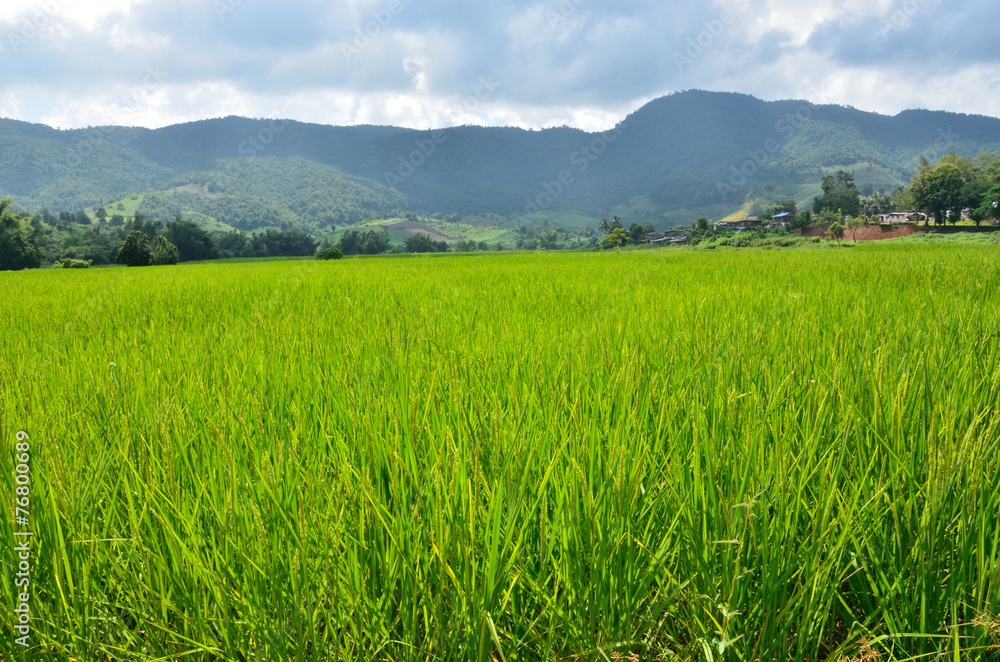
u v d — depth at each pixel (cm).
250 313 596
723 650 123
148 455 165
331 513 141
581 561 134
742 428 178
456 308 563
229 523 138
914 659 129
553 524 142
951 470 130
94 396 239
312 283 1028
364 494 132
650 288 716
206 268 2380
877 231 10750
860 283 705
